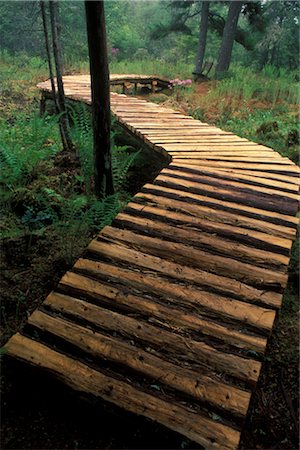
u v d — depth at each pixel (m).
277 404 2.36
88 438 1.98
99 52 3.41
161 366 2.07
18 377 2.13
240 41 15.51
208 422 1.82
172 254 2.95
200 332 2.28
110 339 2.22
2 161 4.80
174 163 4.62
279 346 2.80
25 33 15.95
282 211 3.69
